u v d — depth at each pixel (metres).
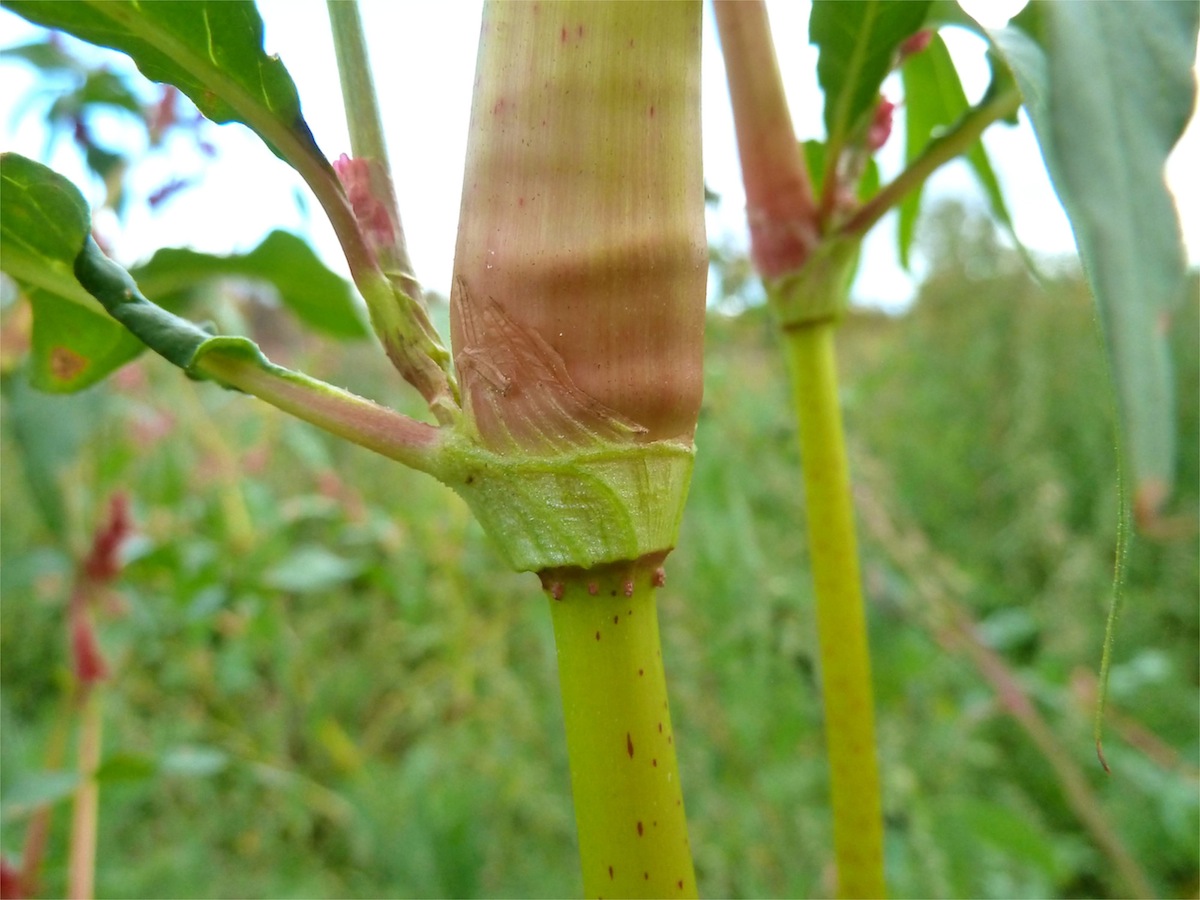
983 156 0.11
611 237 0.05
